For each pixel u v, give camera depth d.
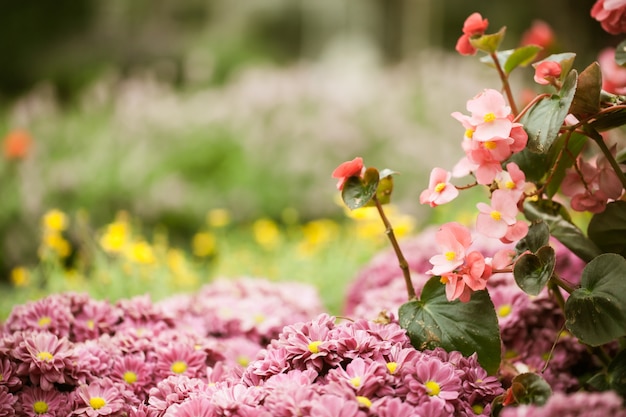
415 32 11.30
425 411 1.27
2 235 4.42
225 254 3.61
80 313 1.87
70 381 1.56
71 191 4.79
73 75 11.34
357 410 1.22
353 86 6.92
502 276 1.98
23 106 5.94
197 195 5.09
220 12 16.28
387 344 1.43
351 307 2.62
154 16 14.62
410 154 5.31
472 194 4.13
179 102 6.32
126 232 3.46
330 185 5.24
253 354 1.99
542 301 1.83
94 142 5.56
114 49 11.70
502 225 1.41
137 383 1.63
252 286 2.40
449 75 6.27
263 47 14.80
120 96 6.19
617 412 1.11
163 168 5.37
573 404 1.13
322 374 1.41
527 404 1.33
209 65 7.17
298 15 16.89
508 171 1.45
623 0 1.56
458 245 1.41
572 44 9.55
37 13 12.54
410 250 2.62
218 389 1.46
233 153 5.55
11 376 1.51
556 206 1.65
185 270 3.28
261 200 5.13
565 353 1.79
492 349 1.47
